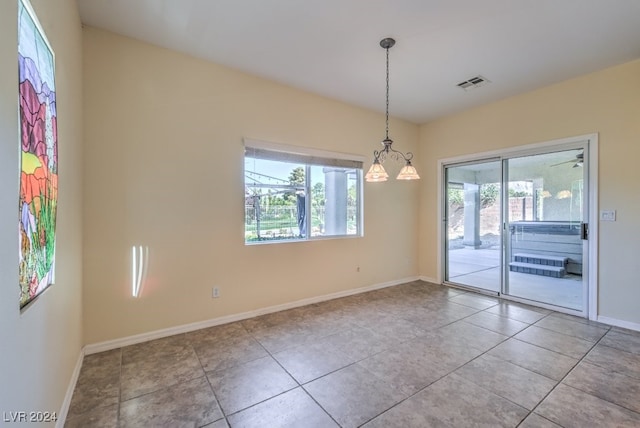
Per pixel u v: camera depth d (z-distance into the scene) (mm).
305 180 3873
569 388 2010
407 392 1977
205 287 3074
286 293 3662
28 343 1151
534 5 2211
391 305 3801
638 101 3000
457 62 3070
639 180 2996
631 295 3049
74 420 1707
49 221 1443
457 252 4785
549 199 3705
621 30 2516
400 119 4887
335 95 3920
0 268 903
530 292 3887
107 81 2568
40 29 1320
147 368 2270
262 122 3436
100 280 2553
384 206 4711
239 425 1678
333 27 2500
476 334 2900
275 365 2320
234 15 2354
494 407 1818
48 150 1428
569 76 3373
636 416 1732
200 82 3027
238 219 3283
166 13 2330
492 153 4191
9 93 968
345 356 2463
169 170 2859
